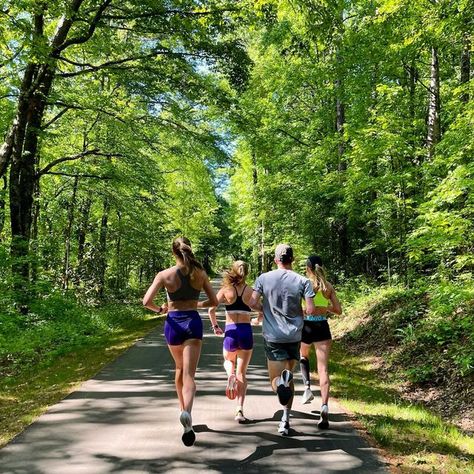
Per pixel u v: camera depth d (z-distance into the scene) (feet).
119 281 95.50
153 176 62.95
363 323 42.32
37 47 35.96
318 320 18.99
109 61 52.90
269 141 68.03
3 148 46.11
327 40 36.55
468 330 28.86
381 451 15.40
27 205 48.96
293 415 19.24
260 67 70.85
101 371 27.73
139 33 49.52
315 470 13.76
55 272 65.92
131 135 57.72
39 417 18.60
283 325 16.57
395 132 42.73
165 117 59.93
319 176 62.80
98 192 66.64
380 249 55.21
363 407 20.77
